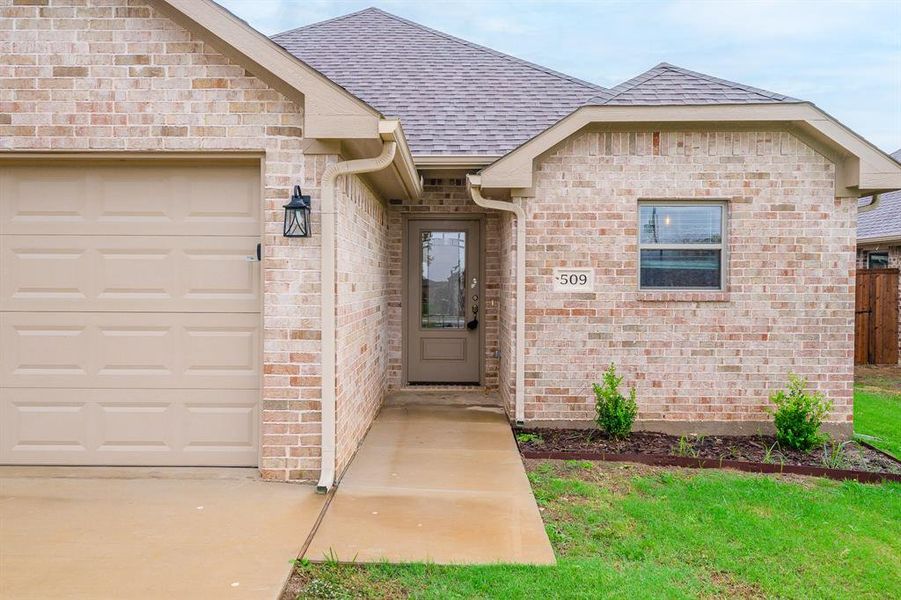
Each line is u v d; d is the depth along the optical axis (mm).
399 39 10117
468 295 8406
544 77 9086
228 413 4633
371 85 8633
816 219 6469
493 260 8234
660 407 6523
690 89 6723
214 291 4605
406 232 8312
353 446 5316
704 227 6656
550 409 6570
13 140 4379
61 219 4586
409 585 3082
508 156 6246
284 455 4484
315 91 4191
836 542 3793
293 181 4426
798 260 6473
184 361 4605
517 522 3889
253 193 4598
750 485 4809
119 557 3273
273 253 4438
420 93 8477
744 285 6496
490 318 8258
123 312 4598
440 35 10281
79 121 4387
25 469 4543
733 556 3582
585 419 6566
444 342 8461
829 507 4371
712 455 5688
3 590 2914
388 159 4348
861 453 5906
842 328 6484
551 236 6543
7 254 4578
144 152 4406
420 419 6762
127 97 4391
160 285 4605
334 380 4473
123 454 4617
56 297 4586
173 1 4152
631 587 3123
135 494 4176
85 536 3525
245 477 4527
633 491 4672
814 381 6492
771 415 6496
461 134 7480
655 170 6496
